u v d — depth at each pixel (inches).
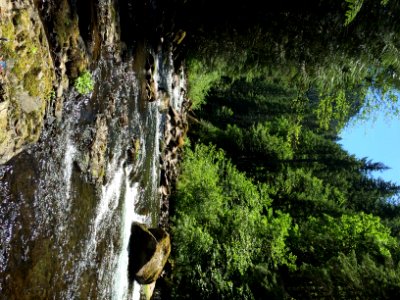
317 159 970.7
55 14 141.1
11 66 115.2
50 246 151.6
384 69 292.2
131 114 244.1
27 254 136.8
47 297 151.4
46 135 144.6
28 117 126.9
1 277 124.3
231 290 324.8
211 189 400.2
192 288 327.0
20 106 121.8
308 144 913.5
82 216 178.7
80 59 160.4
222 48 361.7
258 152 768.3
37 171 140.6
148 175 298.2
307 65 318.7
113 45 204.1
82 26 161.6
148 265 257.3
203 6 315.0
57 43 143.9
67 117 159.5
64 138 158.1
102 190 202.5
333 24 281.4
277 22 301.9
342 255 390.6
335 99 337.4
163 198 351.9
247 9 303.3
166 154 367.6
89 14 164.4
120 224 235.6
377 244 422.9
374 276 343.3
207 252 344.5
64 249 163.0
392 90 305.6
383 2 224.1
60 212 158.2
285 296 348.5
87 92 170.6
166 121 361.4
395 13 259.4
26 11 120.9
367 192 1027.3
